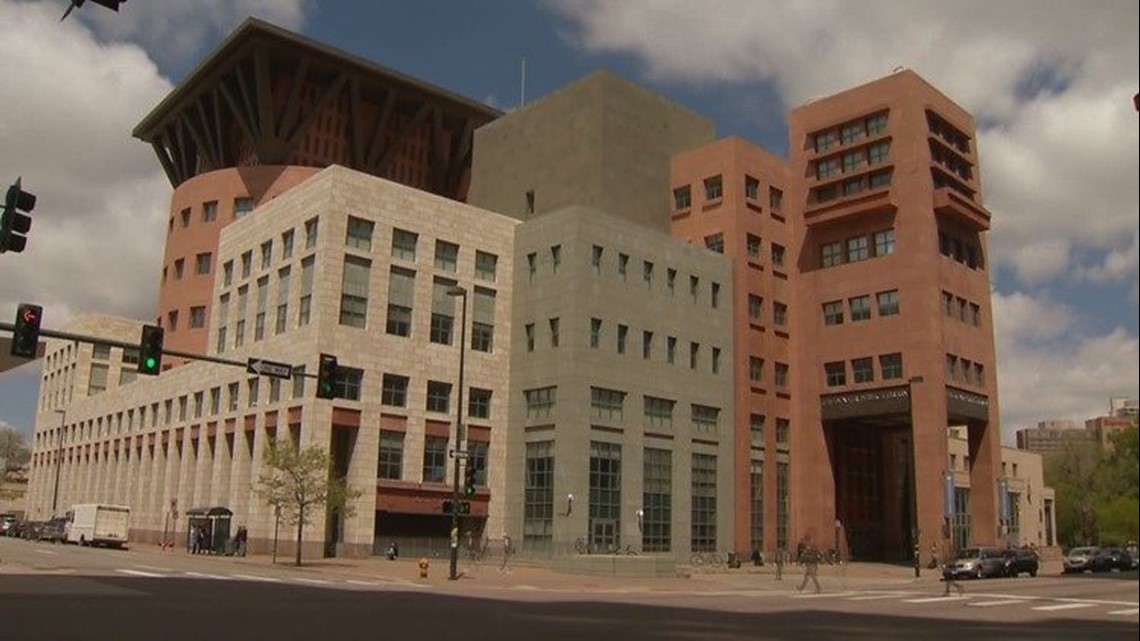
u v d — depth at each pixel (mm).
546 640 16047
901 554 77062
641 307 63375
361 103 96750
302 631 16516
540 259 63031
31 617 17453
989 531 66938
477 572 42844
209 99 96562
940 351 64562
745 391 68625
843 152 71750
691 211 73188
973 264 71312
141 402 82250
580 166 70750
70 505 99562
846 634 18391
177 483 71812
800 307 73062
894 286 67312
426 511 56750
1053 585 41344
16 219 18219
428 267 60312
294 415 55312
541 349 61219
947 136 71812
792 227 74625
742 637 17328
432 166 104688
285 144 90438
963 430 83062
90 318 111250
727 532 65500
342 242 56594
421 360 58719
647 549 60375
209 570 38250
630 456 60531
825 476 69688
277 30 85312
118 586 26797
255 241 64750
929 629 19859
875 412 66875
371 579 36688
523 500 59969
